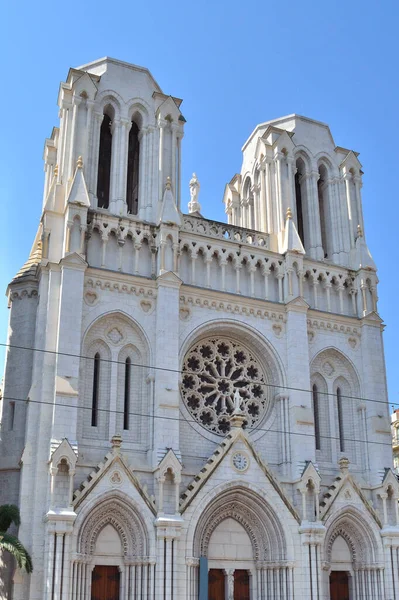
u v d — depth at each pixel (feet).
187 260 183.52
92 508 147.54
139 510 151.33
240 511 166.09
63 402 151.33
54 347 158.71
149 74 202.08
